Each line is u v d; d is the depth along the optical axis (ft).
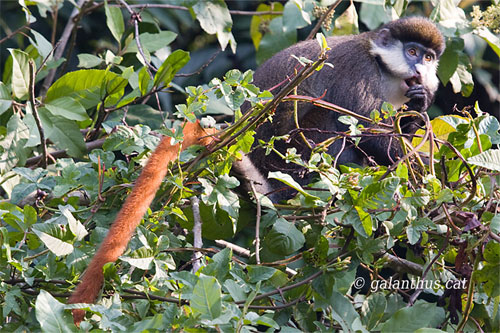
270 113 15.65
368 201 14.69
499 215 14.21
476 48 29.73
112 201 16.65
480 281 14.70
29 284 14.01
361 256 15.35
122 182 16.88
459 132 16.84
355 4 31.35
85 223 15.96
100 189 16.02
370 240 15.17
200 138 16.40
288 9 26.43
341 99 26.50
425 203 14.80
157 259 14.61
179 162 16.02
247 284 14.39
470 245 14.87
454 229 15.05
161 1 32.22
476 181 15.70
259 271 14.65
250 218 19.40
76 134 20.38
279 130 24.93
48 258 14.70
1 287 13.91
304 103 25.46
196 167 16.61
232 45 26.18
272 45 27.89
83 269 14.80
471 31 25.81
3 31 35.06
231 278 14.56
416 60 27.12
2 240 14.46
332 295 15.07
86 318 13.67
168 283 14.21
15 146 19.51
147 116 24.45
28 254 15.90
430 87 27.45
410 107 27.09
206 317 12.07
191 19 33.09
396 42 27.45
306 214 17.17
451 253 17.11
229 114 24.31
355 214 14.84
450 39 27.12
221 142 16.15
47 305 12.35
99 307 12.70
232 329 12.34
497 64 30.48
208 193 15.97
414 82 27.14
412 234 14.87
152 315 14.24
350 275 15.64
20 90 19.81
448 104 31.17
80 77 20.49
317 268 15.39
